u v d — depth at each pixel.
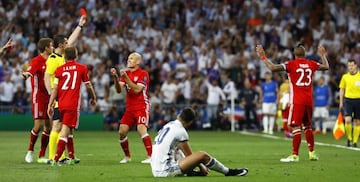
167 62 73.00
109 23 77.31
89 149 42.56
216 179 25.19
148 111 33.12
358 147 45.31
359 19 82.25
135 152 40.25
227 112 70.00
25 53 71.19
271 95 64.44
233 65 73.94
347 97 46.06
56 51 32.31
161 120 68.19
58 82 31.06
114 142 49.72
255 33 78.81
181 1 80.94
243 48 76.12
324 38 79.06
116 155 37.91
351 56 77.38
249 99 69.81
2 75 68.56
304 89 34.22
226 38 76.56
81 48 73.06
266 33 78.94
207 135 60.59
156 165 25.88
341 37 79.62
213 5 81.12
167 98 69.56
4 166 30.89
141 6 79.62
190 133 64.19
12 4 77.06
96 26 76.44
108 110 68.94
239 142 50.56
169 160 25.81
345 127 46.12
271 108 64.44
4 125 66.69
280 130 69.44
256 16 80.56
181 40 76.94
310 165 31.53
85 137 56.31
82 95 68.62
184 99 70.31
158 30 77.50
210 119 69.62
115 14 77.75
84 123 67.94
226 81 70.44
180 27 78.94
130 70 33.00
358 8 82.81
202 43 76.12
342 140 53.81
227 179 25.22
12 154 38.25
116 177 26.16
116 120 68.31
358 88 45.75
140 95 32.94
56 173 27.70
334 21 82.19
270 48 76.31
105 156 37.16
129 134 62.16
